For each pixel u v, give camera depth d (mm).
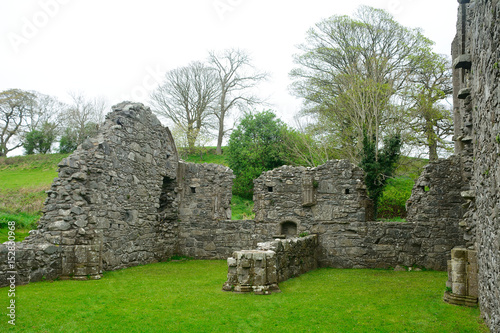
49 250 10047
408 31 23891
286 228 15391
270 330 6410
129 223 13047
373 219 16141
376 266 13898
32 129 37438
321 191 14859
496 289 5512
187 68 34438
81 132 35250
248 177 26578
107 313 7215
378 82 22172
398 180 23375
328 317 7137
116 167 12344
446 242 13320
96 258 10719
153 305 7793
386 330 6426
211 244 16156
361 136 21797
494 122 5387
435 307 7820
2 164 31734
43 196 21000
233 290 8930
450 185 13469
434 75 23766
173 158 16250
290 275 11156
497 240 5309
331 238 14508
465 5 8938
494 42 5211
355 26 24406
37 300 7906
